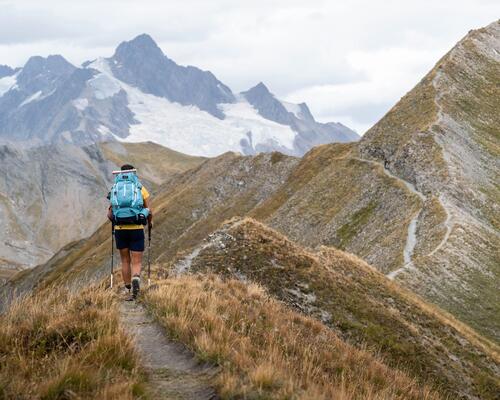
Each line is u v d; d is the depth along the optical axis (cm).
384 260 7119
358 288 2628
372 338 2183
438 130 10750
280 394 784
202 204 18375
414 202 8838
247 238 2544
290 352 1173
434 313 3108
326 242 9956
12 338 926
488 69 13800
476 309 5488
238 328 1184
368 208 10044
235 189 18738
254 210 15425
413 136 10725
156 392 803
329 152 15600
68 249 19262
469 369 2516
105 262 13975
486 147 10894
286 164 18762
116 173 1371
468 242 6612
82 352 869
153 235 17562
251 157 19712
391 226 8631
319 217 11044
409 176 9969
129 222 1327
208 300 1333
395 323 2422
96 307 1148
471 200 8569
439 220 7400
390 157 11100
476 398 2242
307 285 2348
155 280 1712
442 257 6203
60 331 949
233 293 1638
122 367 851
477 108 12275
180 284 1568
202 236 17075
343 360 1300
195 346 972
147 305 1248
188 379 867
